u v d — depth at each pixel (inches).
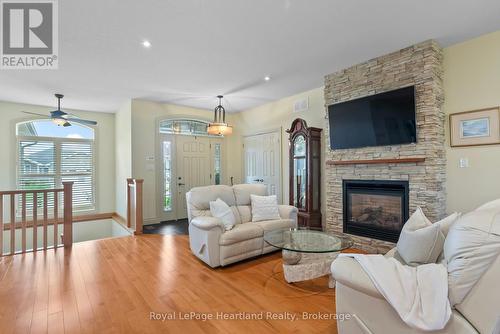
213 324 77.2
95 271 115.9
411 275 53.3
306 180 174.9
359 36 113.0
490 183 111.4
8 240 203.3
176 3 88.3
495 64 110.1
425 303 48.5
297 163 185.0
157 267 121.0
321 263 106.5
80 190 237.8
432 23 103.3
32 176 217.5
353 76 146.5
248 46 120.3
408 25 104.7
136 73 151.3
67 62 134.6
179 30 105.7
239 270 118.0
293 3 89.1
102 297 92.4
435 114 117.1
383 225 137.2
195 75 156.3
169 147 231.0
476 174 115.0
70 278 108.3
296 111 200.2
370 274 54.7
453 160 121.2
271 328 75.3
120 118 232.4
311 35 111.2
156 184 218.1
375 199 140.5
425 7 92.6
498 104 109.5
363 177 145.0
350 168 151.6
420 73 120.7
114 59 131.9
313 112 187.6
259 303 89.2
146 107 212.7
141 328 75.0
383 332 53.2
